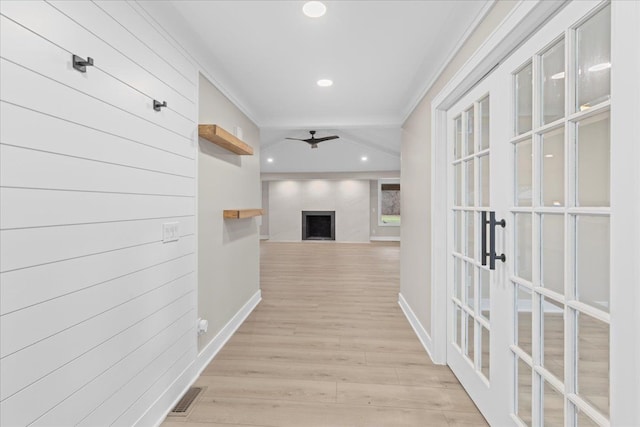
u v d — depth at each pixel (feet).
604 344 3.31
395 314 11.93
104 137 4.50
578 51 3.67
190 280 7.15
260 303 13.30
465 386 6.86
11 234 3.24
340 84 9.51
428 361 8.24
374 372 7.68
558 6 3.87
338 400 6.57
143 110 5.40
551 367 4.18
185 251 6.91
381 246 32.68
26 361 3.39
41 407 3.56
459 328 7.46
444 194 8.03
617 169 2.97
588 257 3.53
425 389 6.97
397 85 9.56
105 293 4.54
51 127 3.67
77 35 4.02
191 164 7.16
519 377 4.92
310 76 8.93
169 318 6.26
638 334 2.78
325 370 7.78
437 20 6.19
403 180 12.47
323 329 10.43
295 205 37.37
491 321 5.62
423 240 9.29
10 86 3.22
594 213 3.38
